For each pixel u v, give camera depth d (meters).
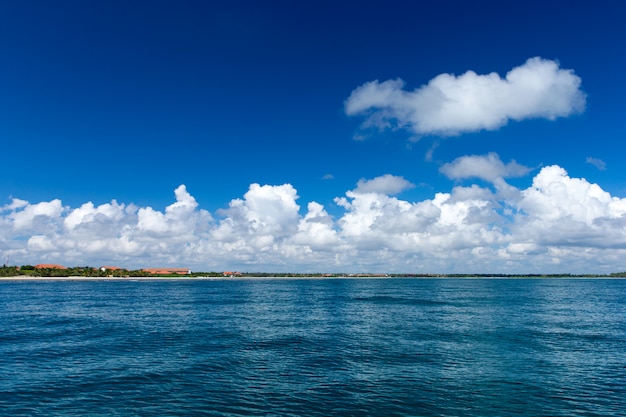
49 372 32.09
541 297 128.12
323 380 30.23
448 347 42.41
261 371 32.72
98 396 26.52
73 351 40.00
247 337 48.78
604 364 35.03
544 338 47.56
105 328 55.97
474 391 27.72
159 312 78.50
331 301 111.12
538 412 24.11
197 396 26.59
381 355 38.66
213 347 42.47
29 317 68.50
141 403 25.31
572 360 36.47
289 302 106.94
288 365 34.69
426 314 75.25
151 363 35.19
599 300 114.12
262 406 24.91
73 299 111.69
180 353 39.34
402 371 32.78
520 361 36.12
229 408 24.56
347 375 31.59
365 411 24.17
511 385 29.08
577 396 26.84
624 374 31.98
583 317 69.56
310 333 52.00
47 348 41.41
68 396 26.50
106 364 34.75
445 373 32.16
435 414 23.75
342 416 23.41
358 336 49.53
